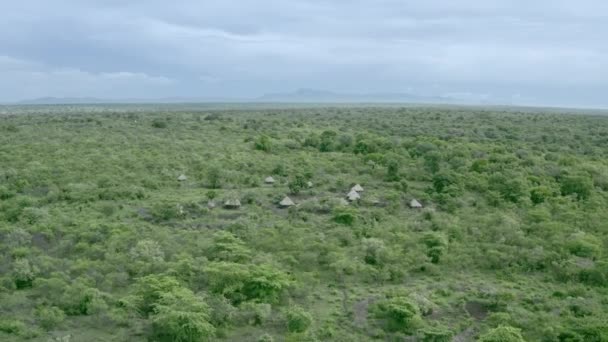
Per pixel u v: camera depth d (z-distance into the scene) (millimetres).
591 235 49781
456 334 36312
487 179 65688
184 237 48719
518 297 40969
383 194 63656
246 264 42500
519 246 48562
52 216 53281
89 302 37219
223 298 37594
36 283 40094
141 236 47844
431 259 46094
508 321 36938
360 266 43781
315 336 34844
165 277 39438
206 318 35125
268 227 51719
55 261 43125
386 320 37188
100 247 46000
